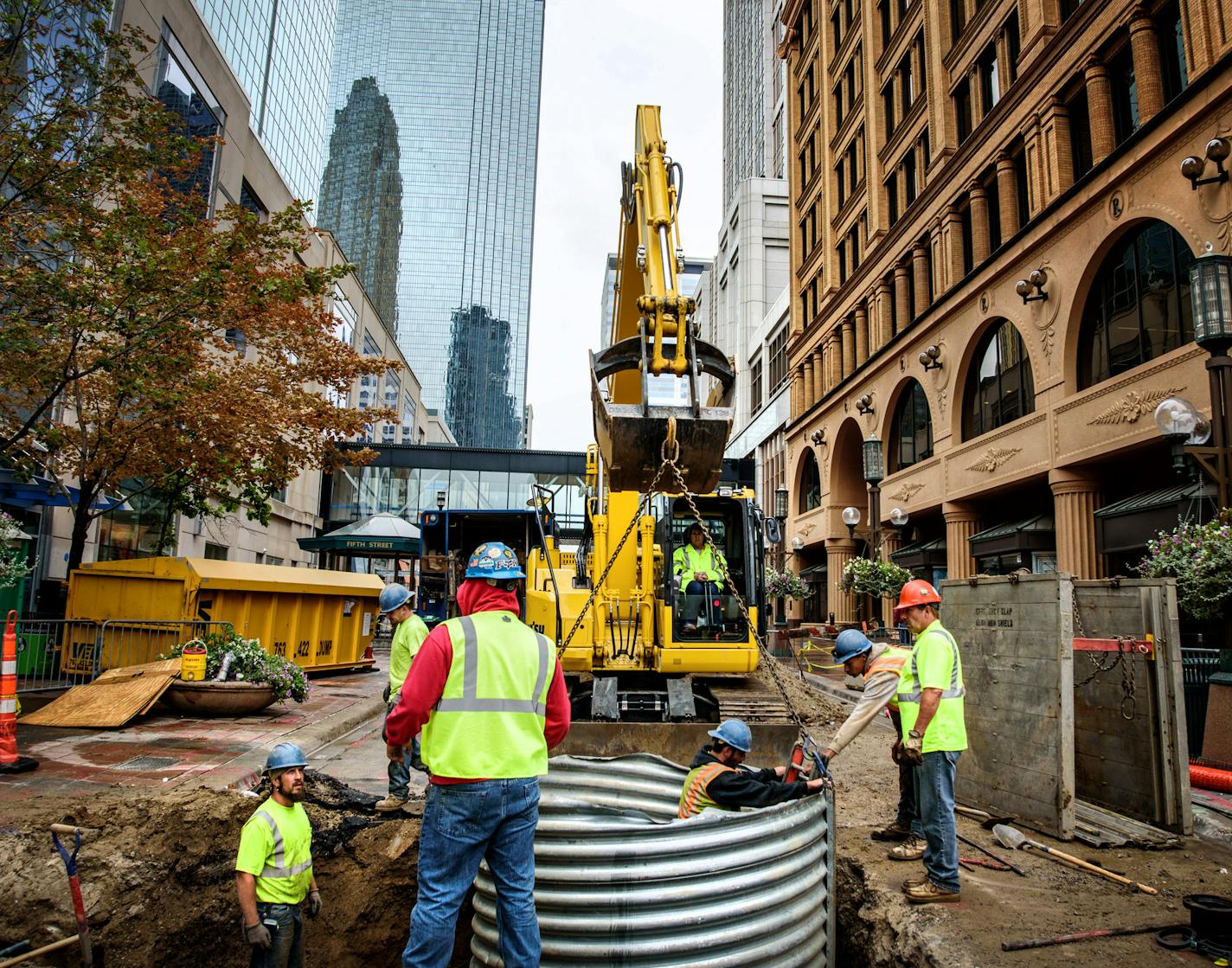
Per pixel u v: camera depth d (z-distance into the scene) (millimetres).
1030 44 18266
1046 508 19562
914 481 24266
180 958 5359
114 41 10984
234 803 5930
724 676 9867
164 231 12656
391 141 165500
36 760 7102
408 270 162375
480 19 171875
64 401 12922
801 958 4047
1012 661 6094
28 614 15531
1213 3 13047
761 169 73375
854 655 5363
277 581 13383
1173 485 13906
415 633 6148
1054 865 5125
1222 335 9188
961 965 3789
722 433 6742
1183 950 3938
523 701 3318
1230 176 12406
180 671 9766
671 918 3654
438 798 3234
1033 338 17859
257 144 28438
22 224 10398
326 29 57156
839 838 5789
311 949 5574
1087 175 15703
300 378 16297
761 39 74438
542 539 10875
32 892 4945
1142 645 5914
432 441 71375
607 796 5148
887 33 27781
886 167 27188
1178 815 5621
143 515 21062
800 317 36906
